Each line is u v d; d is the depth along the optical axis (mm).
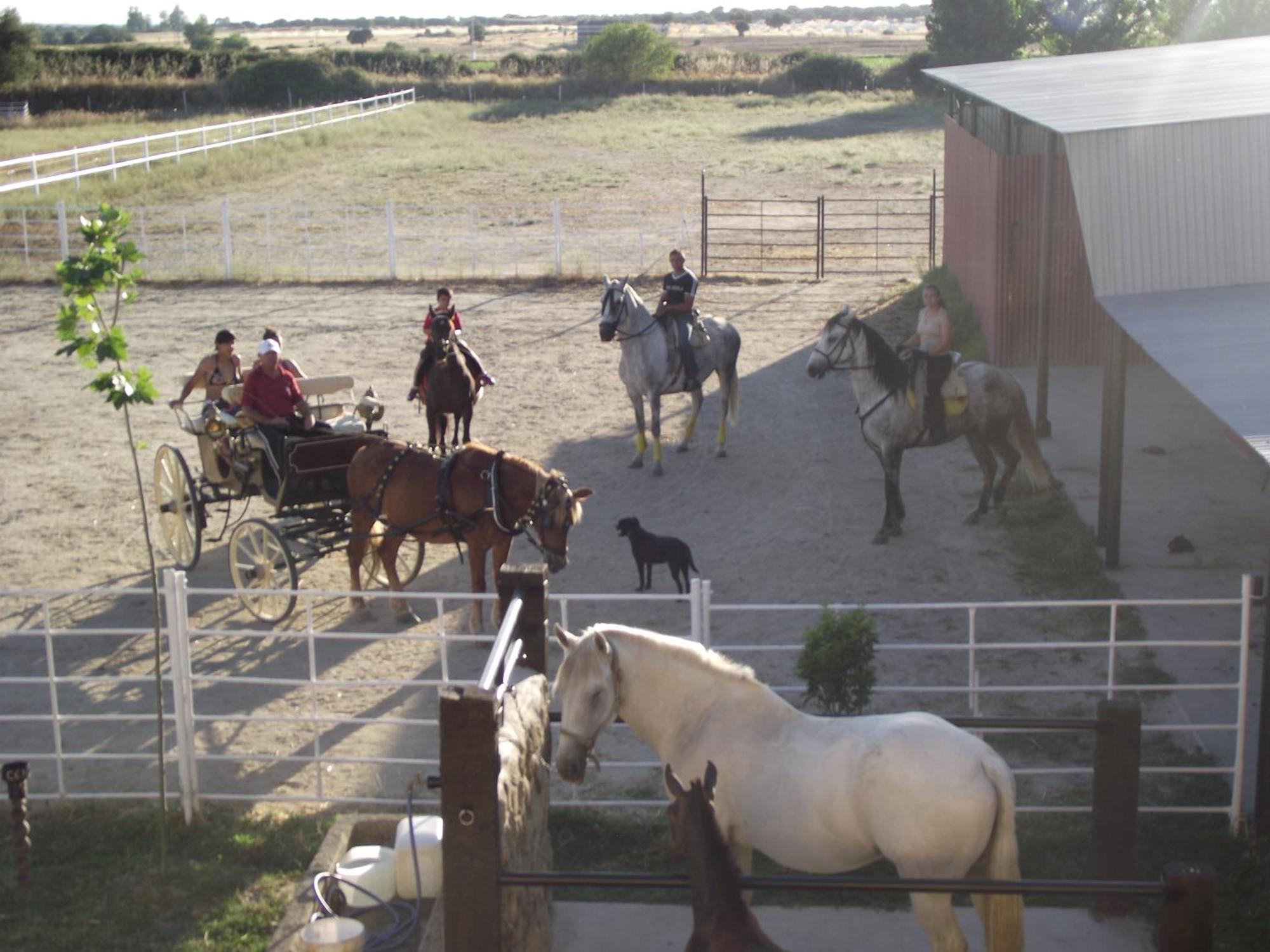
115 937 6746
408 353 21078
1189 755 8711
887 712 9430
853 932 6676
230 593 8023
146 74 62406
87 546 13273
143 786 8594
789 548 12891
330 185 38000
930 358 12750
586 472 15461
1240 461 15031
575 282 26547
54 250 29016
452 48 164500
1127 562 12086
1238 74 17328
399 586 11141
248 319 23547
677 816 5094
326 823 7930
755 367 20203
